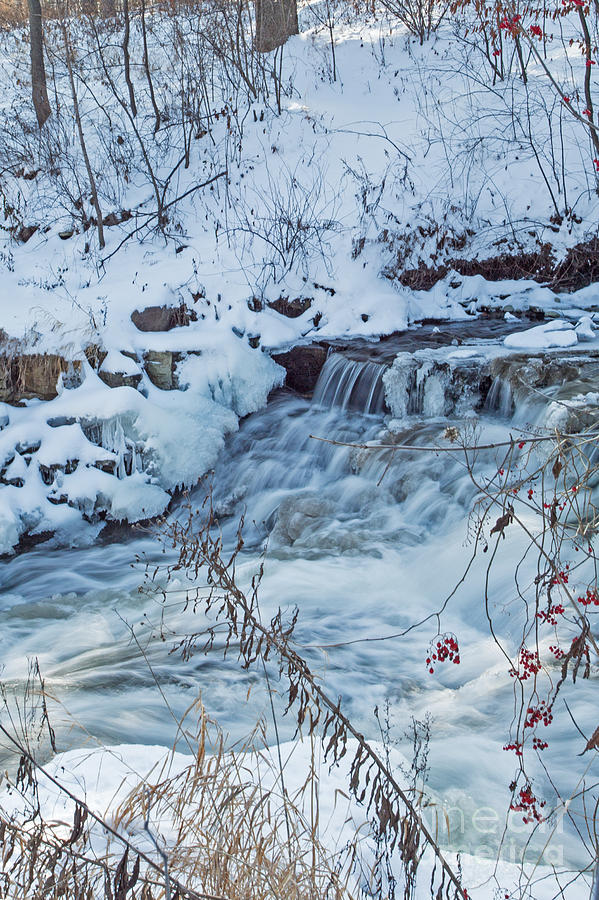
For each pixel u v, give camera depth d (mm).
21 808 3111
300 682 2527
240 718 4676
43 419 9164
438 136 12219
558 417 7402
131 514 8797
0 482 8742
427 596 6562
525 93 12406
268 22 15078
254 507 8891
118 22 14367
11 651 6488
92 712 4656
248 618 2512
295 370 10094
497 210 11453
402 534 7367
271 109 13125
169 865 2439
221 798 2920
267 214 11430
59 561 8273
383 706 4941
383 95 13289
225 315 10320
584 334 9594
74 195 12078
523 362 8680
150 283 10383
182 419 9359
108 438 9109
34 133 13211
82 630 6746
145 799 2848
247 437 9648
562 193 11352
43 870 2455
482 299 11008
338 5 16781
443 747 4367
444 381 8883
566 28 13406
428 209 11375
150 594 7211
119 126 13500
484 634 5906
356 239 11055
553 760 4207
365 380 9297
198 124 13000
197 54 14023
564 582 2293
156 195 11859
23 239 11922
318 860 2805
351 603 6559
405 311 10672
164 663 5457
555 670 4984
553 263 11094
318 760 3625
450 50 13836
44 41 13828
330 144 12406
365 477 8375
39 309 9984
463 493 7469
